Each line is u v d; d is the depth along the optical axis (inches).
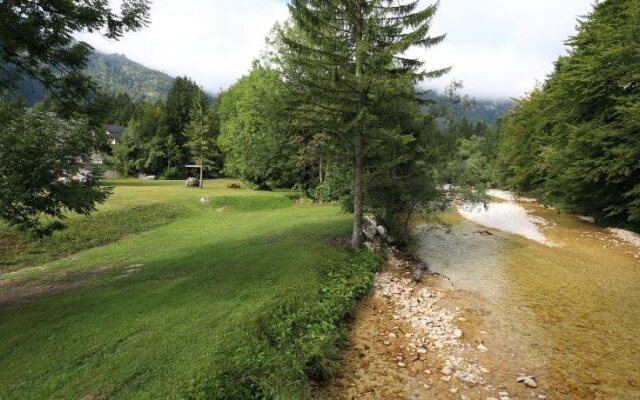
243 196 1322.6
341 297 451.8
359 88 517.0
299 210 1180.5
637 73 835.4
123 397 263.4
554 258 726.5
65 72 412.2
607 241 872.9
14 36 354.0
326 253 612.4
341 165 803.4
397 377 336.5
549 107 1218.6
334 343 367.9
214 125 2669.8
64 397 266.1
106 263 646.5
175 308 410.0
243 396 266.4
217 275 518.6
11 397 267.4
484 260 712.4
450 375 339.9
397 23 555.5
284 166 1491.1
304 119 599.5
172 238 833.5
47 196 421.1
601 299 515.5
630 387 321.1
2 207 369.7
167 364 301.3
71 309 423.2
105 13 406.9
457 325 436.1
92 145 443.5
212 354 311.1
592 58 960.3
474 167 824.9
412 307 482.6
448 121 737.6
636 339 402.9
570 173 995.9
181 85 2967.5
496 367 352.2
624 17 999.0
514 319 452.8
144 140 2797.7
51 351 327.6
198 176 2711.6
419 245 828.6
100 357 316.2
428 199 755.4
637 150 806.5
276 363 298.5
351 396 310.2
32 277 577.9
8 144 368.2
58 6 373.4
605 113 956.0
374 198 760.3
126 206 1015.6
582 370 347.3
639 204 863.7
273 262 567.8
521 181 1657.2
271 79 1333.7
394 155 673.0
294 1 534.9
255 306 407.2
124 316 394.0
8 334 364.5
